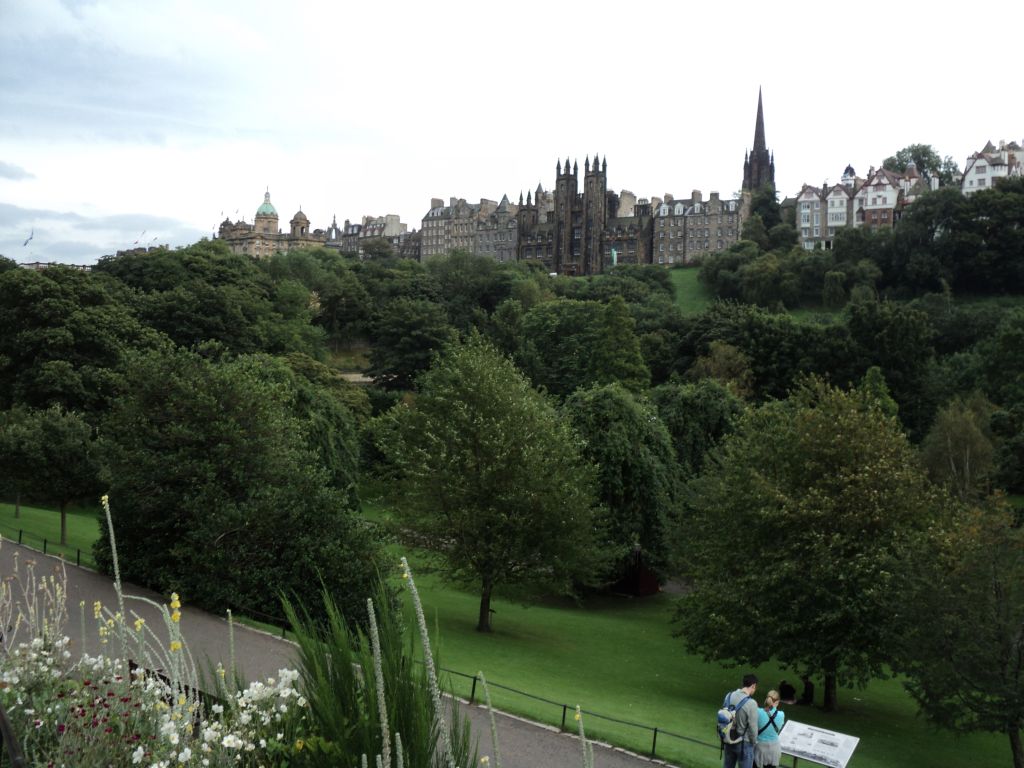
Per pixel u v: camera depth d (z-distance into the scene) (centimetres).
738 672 4031
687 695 3462
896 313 10481
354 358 15975
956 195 15712
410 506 4425
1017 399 8950
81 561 3759
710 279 18575
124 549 3362
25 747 1118
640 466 5312
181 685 1277
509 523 4150
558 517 4209
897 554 3206
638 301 17038
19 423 5512
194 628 2839
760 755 1759
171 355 3688
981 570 2736
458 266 19238
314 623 1260
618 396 5475
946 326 12781
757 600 3350
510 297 17562
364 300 16712
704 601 3603
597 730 2302
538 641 4203
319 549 3275
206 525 3206
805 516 3362
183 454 3378
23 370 7488
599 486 4859
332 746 1057
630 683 3547
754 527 3591
